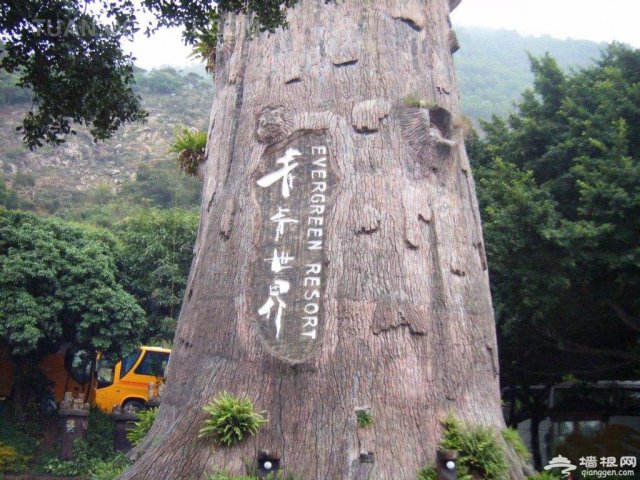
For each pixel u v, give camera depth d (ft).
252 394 26.00
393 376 25.88
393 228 28.02
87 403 64.75
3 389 71.41
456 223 29.94
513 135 59.77
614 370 61.31
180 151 41.04
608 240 46.91
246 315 27.32
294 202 28.55
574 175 51.98
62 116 28.91
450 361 27.14
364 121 29.43
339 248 27.48
